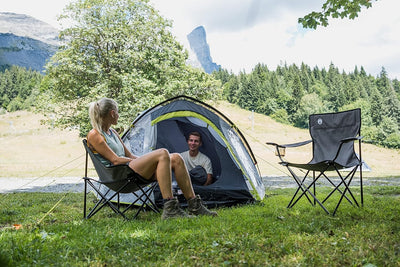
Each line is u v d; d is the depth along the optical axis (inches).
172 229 110.8
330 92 3472.0
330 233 108.0
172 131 218.5
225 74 3865.7
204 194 186.1
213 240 96.3
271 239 96.3
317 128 184.4
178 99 200.4
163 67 821.2
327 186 329.1
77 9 799.1
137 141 187.6
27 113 2886.3
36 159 1248.2
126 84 718.5
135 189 143.4
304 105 3166.8
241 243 92.5
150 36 850.1
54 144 1718.8
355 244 92.7
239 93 3358.8
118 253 87.0
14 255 80.9
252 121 2657.5
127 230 111.1
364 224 119.7
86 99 792.3
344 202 186.5
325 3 254.1
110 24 809.5
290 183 386.0
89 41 797.9
